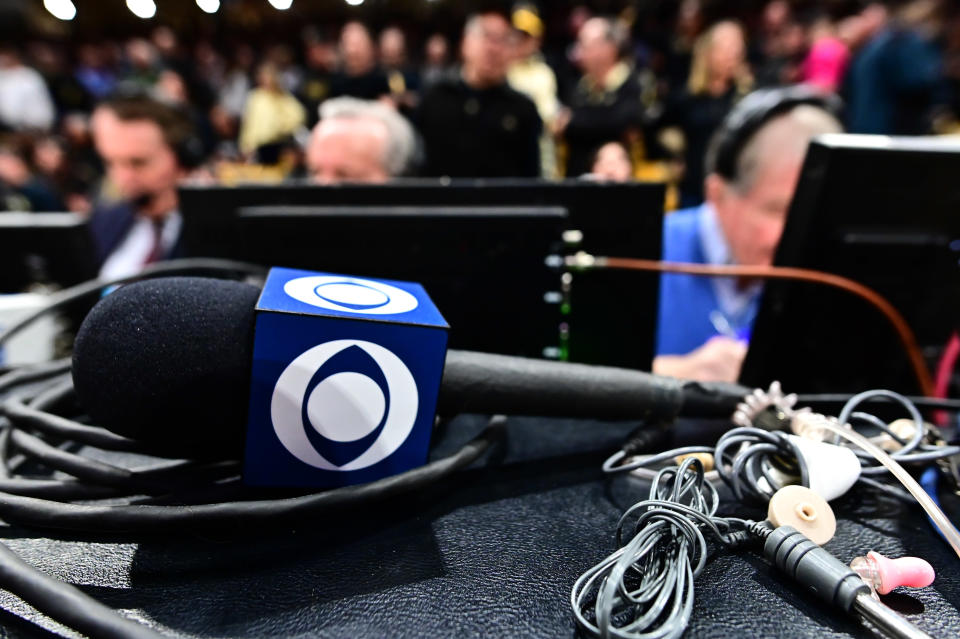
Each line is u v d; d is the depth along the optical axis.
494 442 0.49
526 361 0.47
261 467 0.39
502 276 0.63
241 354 0.37
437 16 8.05
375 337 0.38
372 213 0.62
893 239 0.57
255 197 0.66
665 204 0.67
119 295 0.38
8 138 3.48
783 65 2.96
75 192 3.75
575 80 4.45
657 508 0.36
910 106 2.37
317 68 5.38
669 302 1.16
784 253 0.60
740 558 0.38
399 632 0.32
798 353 0.62
